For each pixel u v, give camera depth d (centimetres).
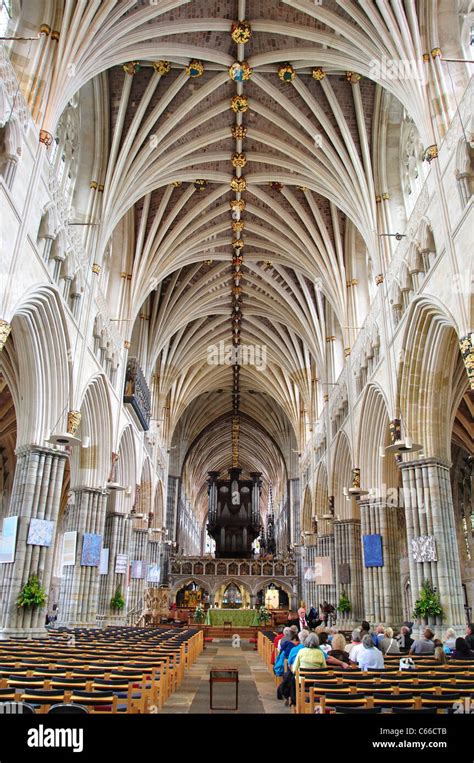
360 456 2430
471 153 1383
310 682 777
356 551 2883
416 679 788
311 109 2277
